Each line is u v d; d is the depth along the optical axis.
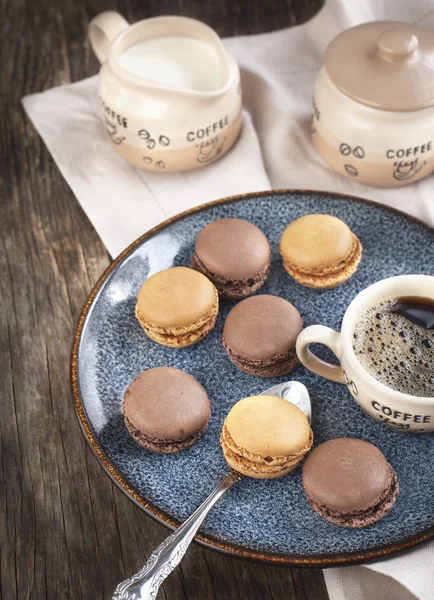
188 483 0.54
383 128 0.63
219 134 0.67
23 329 0.64
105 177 0.70
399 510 0.53
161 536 0.56
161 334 0.59
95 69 0.78
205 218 0.64
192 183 0.69
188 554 0.55
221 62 0.67
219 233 0.61
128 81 0.65
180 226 0.64
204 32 0.68
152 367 0.59
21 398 0.62
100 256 0.67
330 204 0.64
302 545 0.52
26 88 0.77
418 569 0.52
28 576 0.55
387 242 0.63
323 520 0.53
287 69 0.75
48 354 0.63
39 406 0.61
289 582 0.55
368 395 0.53
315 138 0.68
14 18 0.81
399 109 0.62
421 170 0.66
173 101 0.65
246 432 0.53
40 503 0.58
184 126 0.66
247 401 0.54
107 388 0.58
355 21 0.73
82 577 0.55
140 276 0.62
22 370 0.63
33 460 0.59
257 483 0.54
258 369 0.58
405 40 0.62
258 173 0.69
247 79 0.74
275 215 0.65
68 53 0.79
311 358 0.57
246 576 0.55
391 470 0.53
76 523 0.57
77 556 0.56
